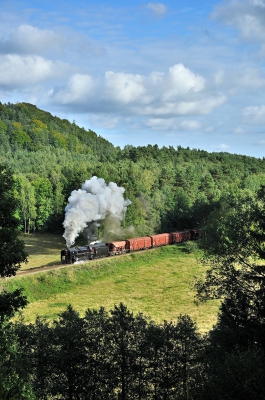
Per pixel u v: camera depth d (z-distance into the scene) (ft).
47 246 266.57
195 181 386.11
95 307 151.84
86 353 75.66
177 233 272.10
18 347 66.64
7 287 155.12
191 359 75.46
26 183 313.73
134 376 76.48
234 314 76.13
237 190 302.66
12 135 649.20
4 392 50.80
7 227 71.10
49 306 153.58
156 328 79.05
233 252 83.30
